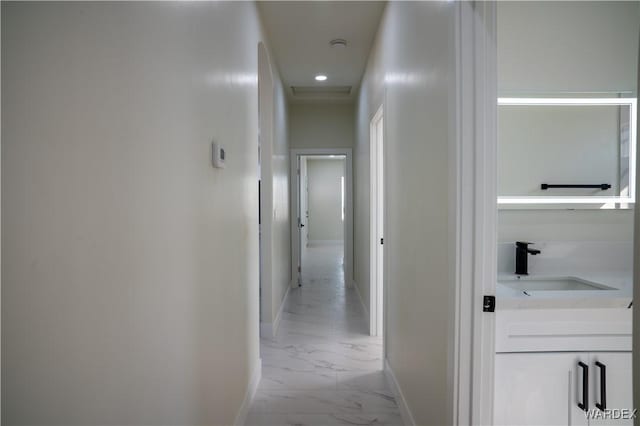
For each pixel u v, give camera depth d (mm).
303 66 3881
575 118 2066
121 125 772
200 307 1297
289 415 2117
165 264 995
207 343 1379
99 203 699
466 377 1258
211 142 1418
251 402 2230
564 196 2061
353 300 4602
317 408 2189
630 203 2051
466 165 1238
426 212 1642
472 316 1250
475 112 1231
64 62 613
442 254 1422
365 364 2787
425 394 1668
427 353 1634
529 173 2064
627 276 1912
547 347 1349
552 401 1353
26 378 547
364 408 2193
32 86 554
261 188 3350
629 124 2047
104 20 714
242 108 2012
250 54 2258
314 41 3307
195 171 1238
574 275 1950
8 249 520
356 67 3908
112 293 741
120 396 774
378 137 3379
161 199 968
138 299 846
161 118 968
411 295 1922
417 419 1808
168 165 1012
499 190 2064
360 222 4363
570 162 2064
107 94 724
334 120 5266
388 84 2555
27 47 546
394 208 2354
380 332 3387
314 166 10977
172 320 1045
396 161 2301
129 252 805
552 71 2033
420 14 1729
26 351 546
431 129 1562
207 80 1372
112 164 739
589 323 1354
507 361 1346
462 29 1233
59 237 602
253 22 2391
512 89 2027
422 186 1705
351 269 5309
